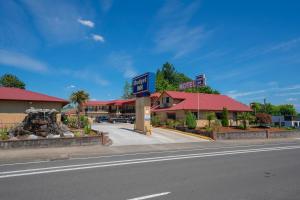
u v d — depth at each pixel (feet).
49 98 94.99
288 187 25.52
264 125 121.70
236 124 127.44
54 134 67.51
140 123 93.97
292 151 57.16
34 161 41.27
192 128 100.78
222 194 22.82
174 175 30.53
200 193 23.02
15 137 62.13
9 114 87.20
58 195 22.26
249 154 51.39
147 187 24.90
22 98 88.43
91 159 43.70
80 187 24.85
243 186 25.72
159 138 80.69
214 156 48.06
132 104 206.18
